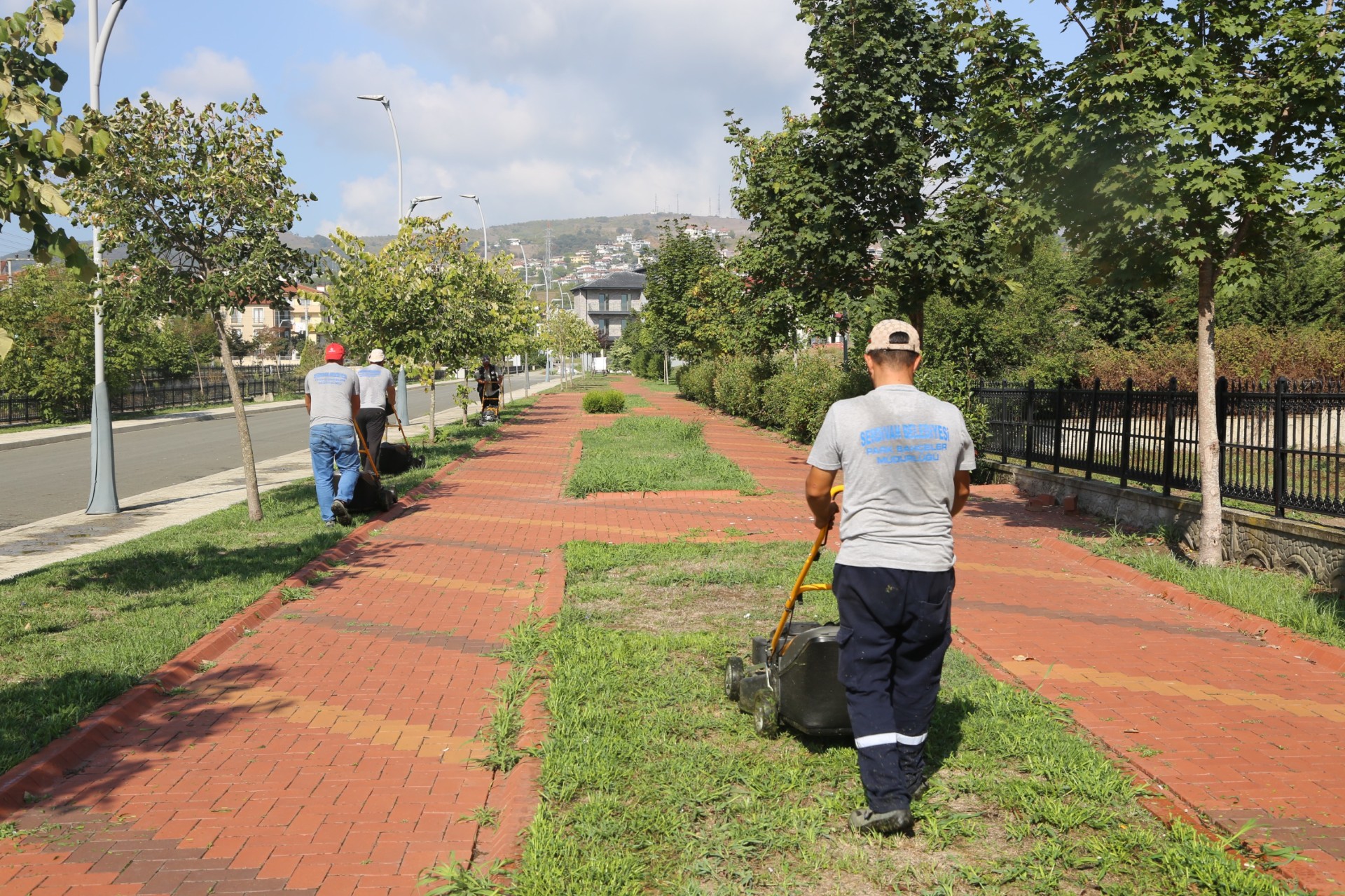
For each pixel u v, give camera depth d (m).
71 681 5.31
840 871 3.44
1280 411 8.36
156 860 3.59
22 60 5.42
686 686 5.38
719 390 31.14
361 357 19.88
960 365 20.72
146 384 41.12
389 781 4.32
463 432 24.14
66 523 12.50
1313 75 7.87
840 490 4.05
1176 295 29.75
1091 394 12.11
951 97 15.13
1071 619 7.07
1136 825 3.73
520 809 3.92
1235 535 8.95
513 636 6.52
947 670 5.70
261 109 10.45
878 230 15.51
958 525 11.33
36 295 33.12
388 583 8.27
